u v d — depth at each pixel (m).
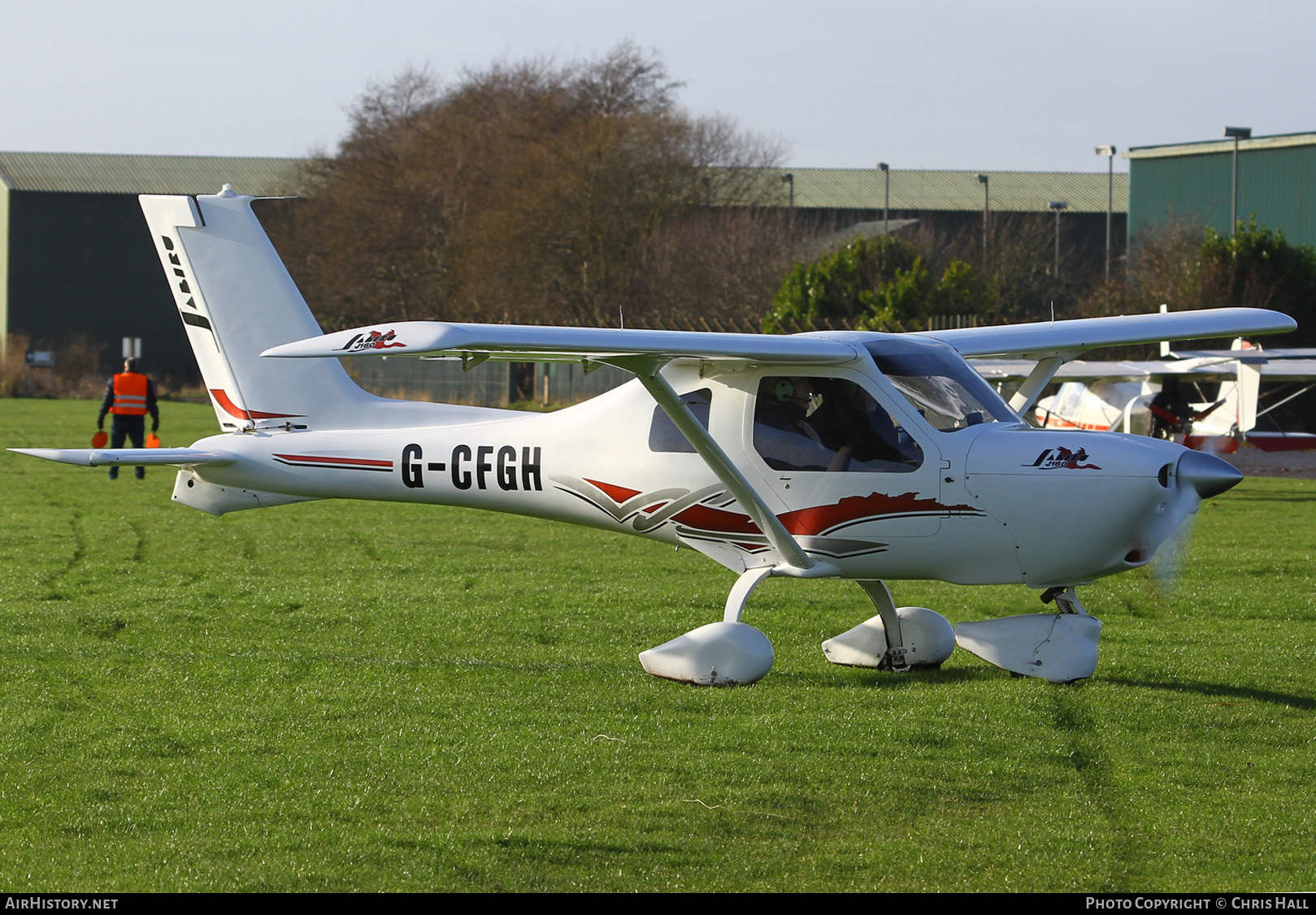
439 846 12.75
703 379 20.19
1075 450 18.34
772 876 12.12
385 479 22.73
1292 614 25.75
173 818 13.51
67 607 25.56
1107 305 88.00
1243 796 14.45
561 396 96.75
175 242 23.70
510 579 29.67
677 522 20.58
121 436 53.47
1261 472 59.91
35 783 14.61
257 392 23.62
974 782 14.85
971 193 195.88
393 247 136.88
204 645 22.23
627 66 142.88
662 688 19.23
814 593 27.48
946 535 18.88
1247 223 91.62
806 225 148.88
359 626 24.06
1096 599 27.45
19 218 184.88
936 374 19.66
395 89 146.62
